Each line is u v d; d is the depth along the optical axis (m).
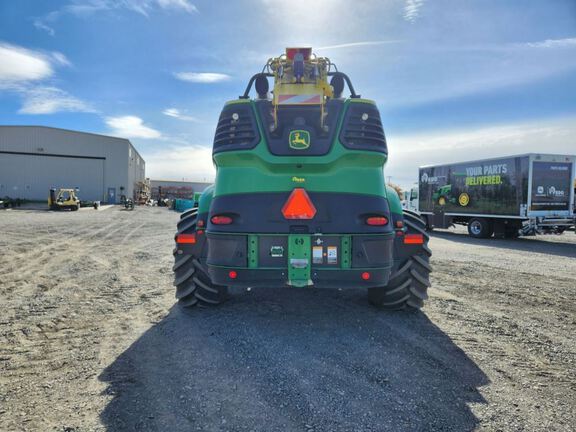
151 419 2.27
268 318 4.12
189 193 71.94
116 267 7.35
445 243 13.48
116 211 34.44
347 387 2.67
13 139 50.38
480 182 15.95
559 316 4.39
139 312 4.39
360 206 3.46
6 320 4.10
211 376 2.82
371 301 4.51
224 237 3.50
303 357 3.15
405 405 2.45
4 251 9.29
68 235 13.40
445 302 4.93
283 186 3.49
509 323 4.11
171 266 7.50
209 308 4.47
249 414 2.33
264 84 4.62
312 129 3.54
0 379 2.76
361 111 3.62
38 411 2.35
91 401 2.47
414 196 21.69
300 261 3.40
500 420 2.29
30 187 51.06
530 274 7.02
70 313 4.36
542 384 2.76
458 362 3.10
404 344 3.46
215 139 3.73
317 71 4.55
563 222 14.36
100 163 54.25
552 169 14.38
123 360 3.10
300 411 2.36
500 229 15.38
